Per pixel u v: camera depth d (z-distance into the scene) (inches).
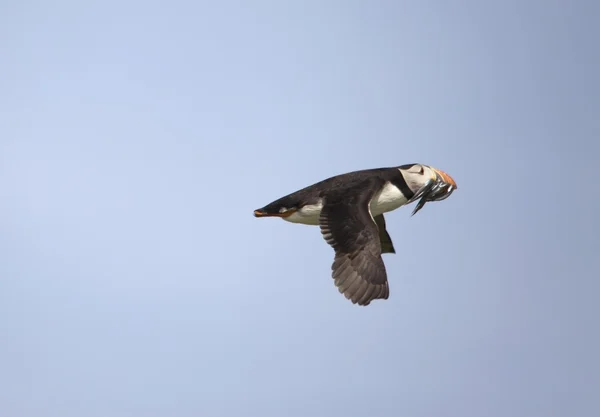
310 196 627.2
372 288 577.6
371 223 599.5
